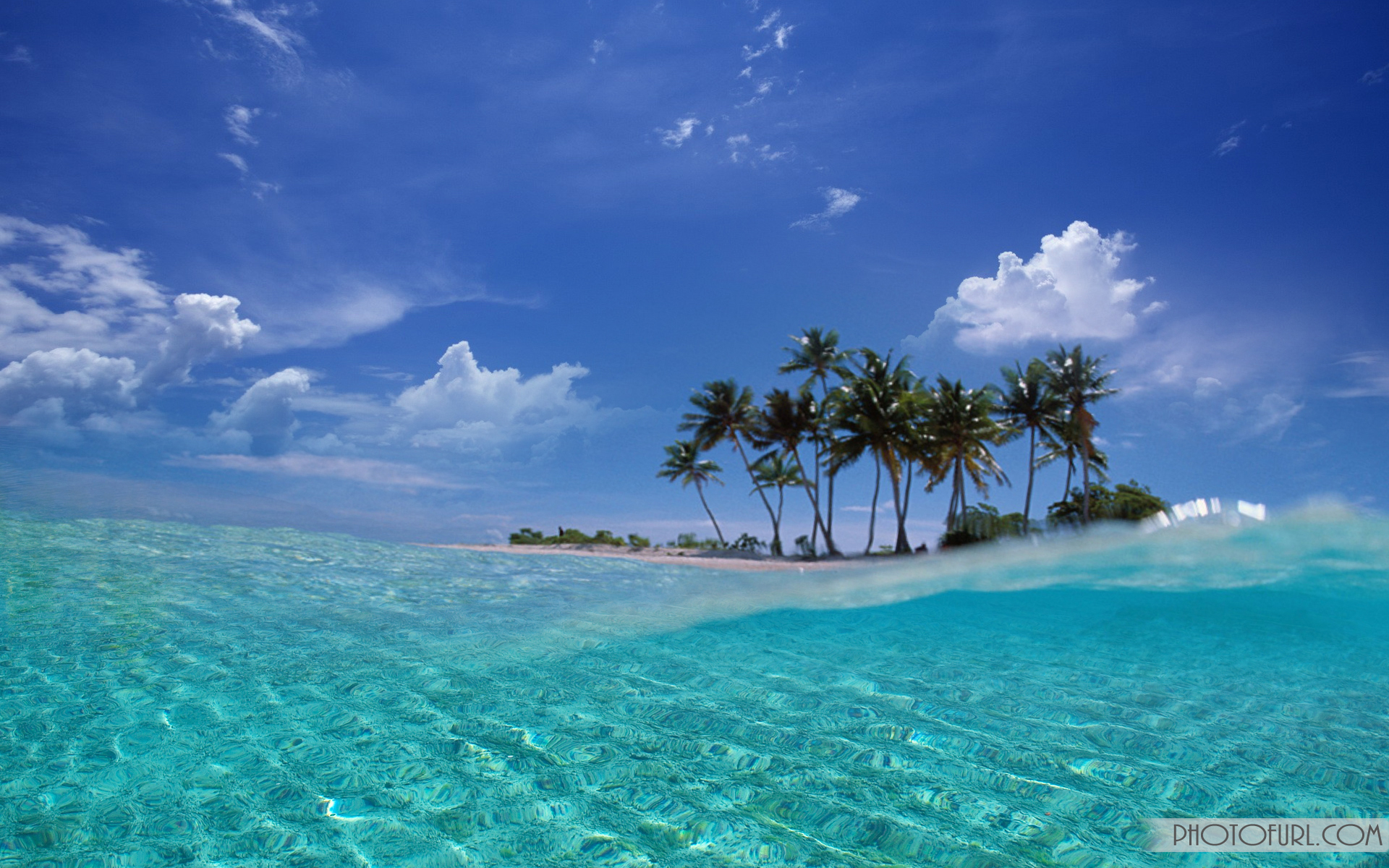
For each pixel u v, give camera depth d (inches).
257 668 167.3
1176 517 373.7
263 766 110.0
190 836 87.7
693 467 1732.3
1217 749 119.7
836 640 210.2
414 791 101.6
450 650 189.2
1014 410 1416.1
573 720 133.3
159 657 176.1
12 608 229.1
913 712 139.9
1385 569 282.7
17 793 99.7
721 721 133.5
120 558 338.6
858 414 1288.1
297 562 366.3
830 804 98.3
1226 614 235.3
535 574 393.7
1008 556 459.2
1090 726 132.0
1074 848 85.9
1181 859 82.7
